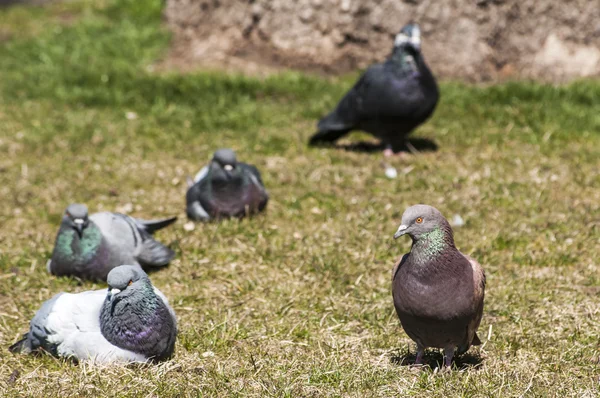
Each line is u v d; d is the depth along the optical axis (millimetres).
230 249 10812
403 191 12883
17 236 11375
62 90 17844
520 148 14711
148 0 23203
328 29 18984
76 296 7816
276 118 16359
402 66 13703
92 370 7324
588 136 15211
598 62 18984
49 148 14875
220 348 8180
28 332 8094
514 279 9828
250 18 19438
